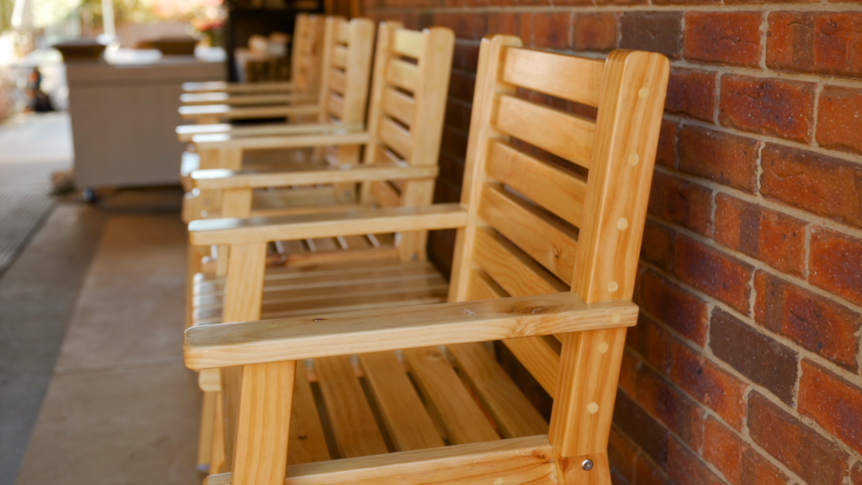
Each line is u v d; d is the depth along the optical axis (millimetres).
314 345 818
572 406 963
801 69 864
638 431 1291
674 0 1070
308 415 1139
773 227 929
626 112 904
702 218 1062
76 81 4082
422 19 2201
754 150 948
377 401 1180
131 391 2193
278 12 4129
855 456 844
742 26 948
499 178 1291
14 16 8883
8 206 4309
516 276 1209
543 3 1443
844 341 840
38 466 1816
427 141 1728
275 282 1649
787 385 933
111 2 10234
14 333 2600
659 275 1187
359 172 1695
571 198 1043
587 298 940
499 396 1180
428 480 943
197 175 1632
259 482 864
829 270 852
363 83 2312
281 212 2059
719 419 1072
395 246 1838
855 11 788
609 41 1236
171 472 1794
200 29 6254
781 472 959
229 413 1125
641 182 925
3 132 6891
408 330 846
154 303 2887
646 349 1240
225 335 815
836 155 831
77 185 4230
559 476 987
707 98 1028
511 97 1260
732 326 1024
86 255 3480
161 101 4203
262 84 3252
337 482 909
